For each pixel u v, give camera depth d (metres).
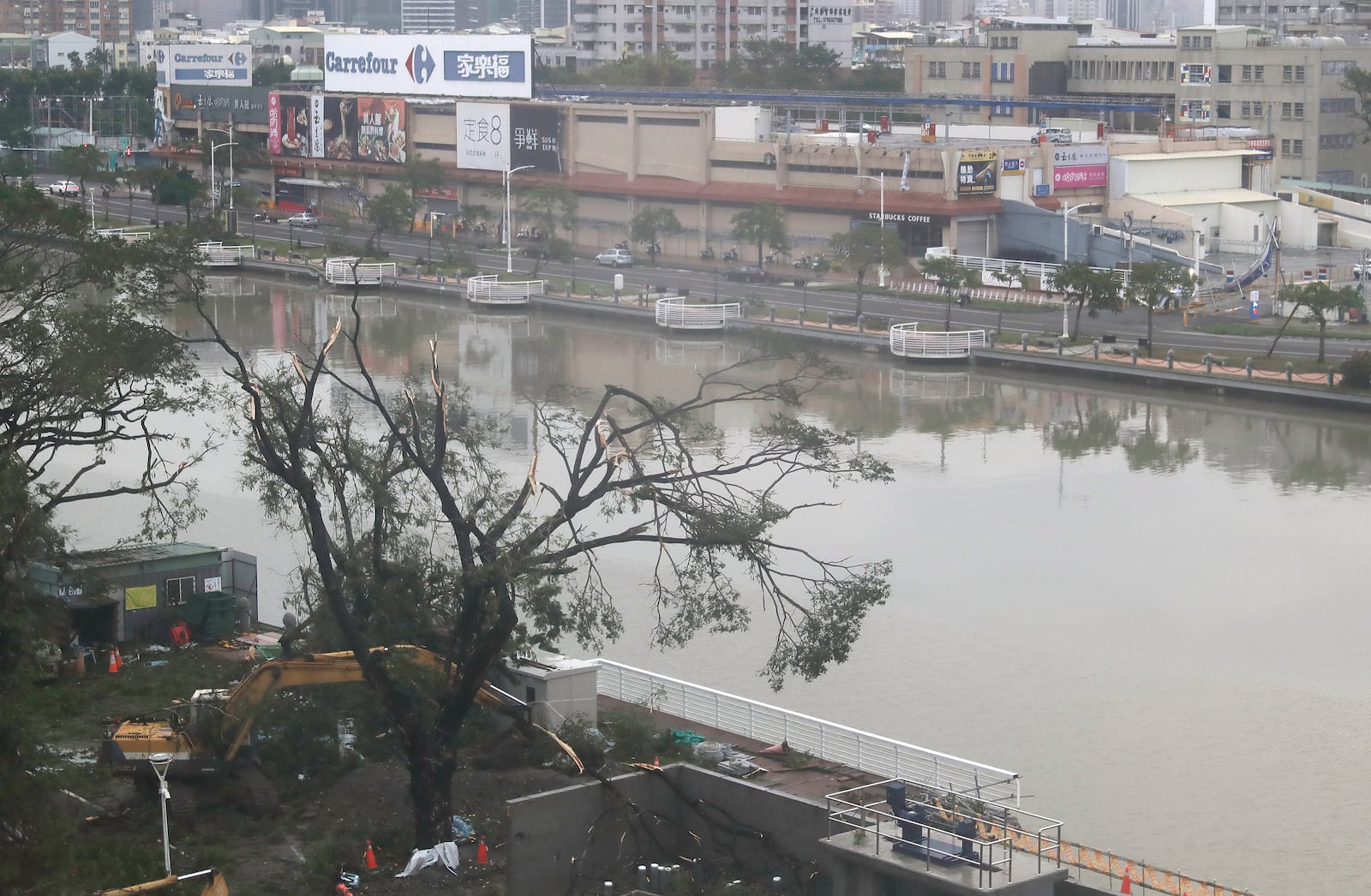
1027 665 76.25
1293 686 73.62
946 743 67.06
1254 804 61.34
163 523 84.44
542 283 186.75
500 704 60.97
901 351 152.38
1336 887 54.66
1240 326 159.25
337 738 60.75
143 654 72.38
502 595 55.22
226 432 115.88
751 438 119.75
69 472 107.06
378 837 55.22
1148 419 130.75
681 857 53.81
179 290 83.31
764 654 76.94
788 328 163.25
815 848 51.47
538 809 51.62
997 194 193.12
